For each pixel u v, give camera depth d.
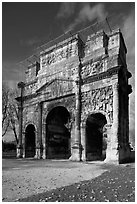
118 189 12.80
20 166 27.92
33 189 14.20
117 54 35.22
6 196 12.57
